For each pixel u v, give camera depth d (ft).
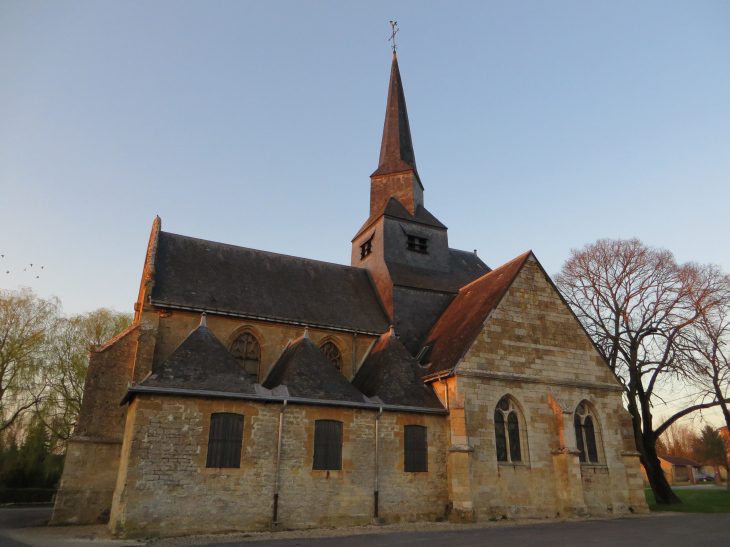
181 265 80.28
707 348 89.35
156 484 52.26
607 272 103.50
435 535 50.70
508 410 70.64
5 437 107.86
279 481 57.31
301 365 66.64
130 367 71.20
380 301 94.68
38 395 107.45
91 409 67.46
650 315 96.22
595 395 76.28
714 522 62.49
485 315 73.67
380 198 109.70
